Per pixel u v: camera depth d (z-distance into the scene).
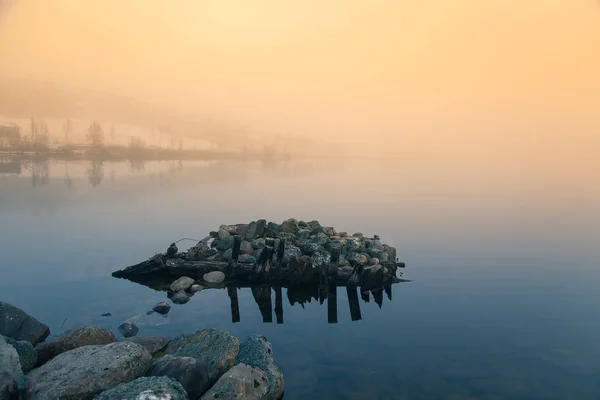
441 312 17.22
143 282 20.62
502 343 14.03
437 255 28.34
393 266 22.89
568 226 41.41
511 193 79.12
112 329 14.66
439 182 109.56
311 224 28.92
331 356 12.88
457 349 13.52
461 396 10.62
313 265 21.69
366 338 14.36
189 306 17.36
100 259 25.12
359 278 20.47
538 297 19.34
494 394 10.74
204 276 20.92
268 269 20.89
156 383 8.47
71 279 20.89
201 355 11.01
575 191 84.81
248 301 18.25
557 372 12.02
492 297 19.31
